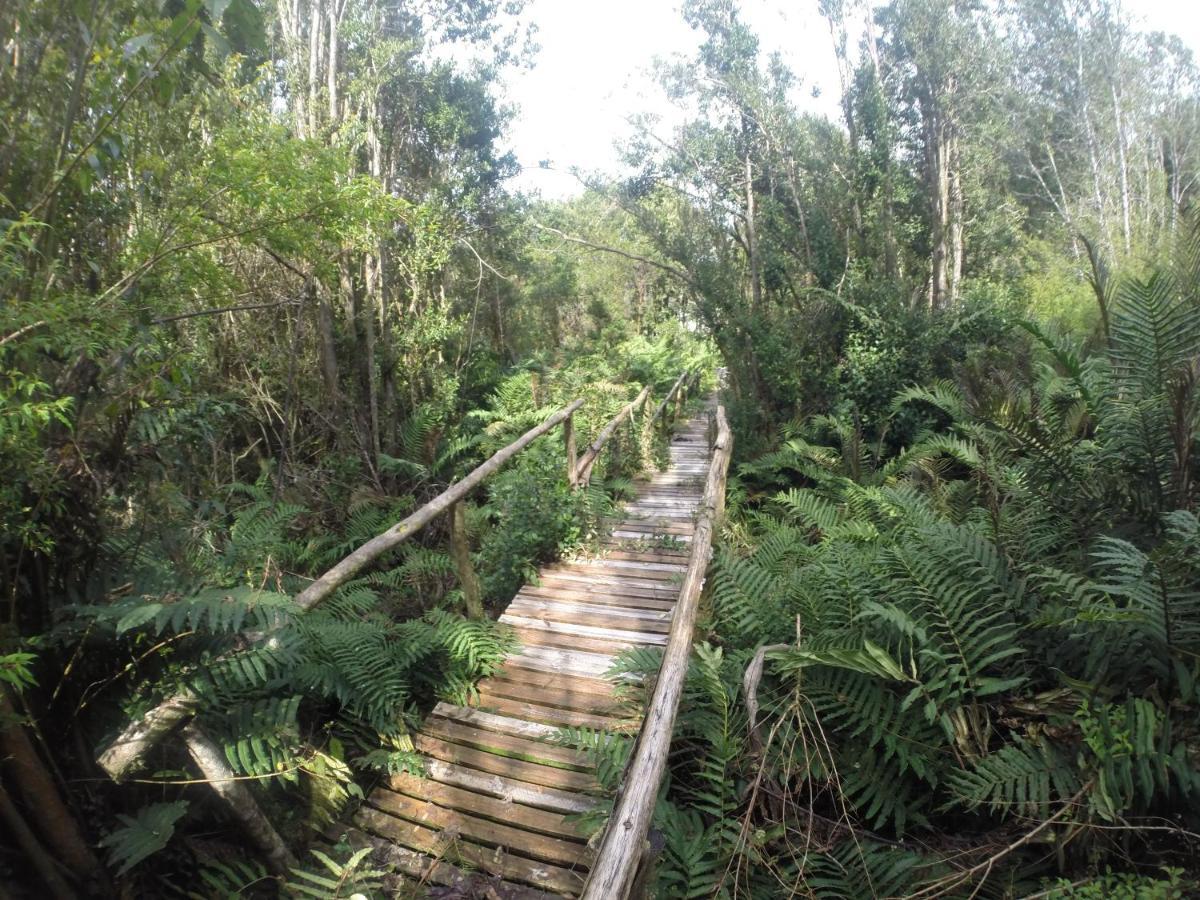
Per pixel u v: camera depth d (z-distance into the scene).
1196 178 14.15
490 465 4.08
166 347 2.36
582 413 9.69
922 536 3.53
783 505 7.26
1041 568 3.14
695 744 3.06
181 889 2.15
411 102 12.46
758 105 12.52
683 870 2.41
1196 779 2.18
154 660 2.09
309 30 9.80
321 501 6.70
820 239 12.21
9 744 1.73
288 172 3.88
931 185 13.62
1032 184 22.22
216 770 2.12
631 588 4.97
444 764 3.09
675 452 10.89
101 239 2.50
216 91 3.31
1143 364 4.00
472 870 2.55
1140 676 2.68
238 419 5.89
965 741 2.75
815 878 2.45
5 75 2.00
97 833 2.04
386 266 9.98
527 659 3.96
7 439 1.65
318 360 7.89
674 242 12.72
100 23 2.05
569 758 3.09
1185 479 3.49
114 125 2.31
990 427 5.50
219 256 5.81
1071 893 2.11
